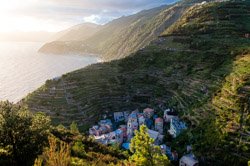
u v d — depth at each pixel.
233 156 81.38
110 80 179.75
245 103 99.44
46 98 167.50
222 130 91.81
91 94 168.75
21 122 35.75
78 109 157.50
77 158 44.44
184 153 96.38
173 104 140.12
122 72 186.50
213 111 107.31
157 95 156.25
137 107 156.62
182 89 145.88
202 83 137.38
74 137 74.19
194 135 101.06
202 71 147.88
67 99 165.12
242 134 87.62
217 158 84.19
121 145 118.88
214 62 149.88
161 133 121.12
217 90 119.62
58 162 19.86
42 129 37.84
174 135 113.19
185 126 113.38
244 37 177.62
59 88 174.25
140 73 178.88
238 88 108.25
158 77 168.88
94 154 56.66
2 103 36.59
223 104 107.06
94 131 133.75
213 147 88.19
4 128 34.56
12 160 33.53
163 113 138.62
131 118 138.00
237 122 92.69
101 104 162.88
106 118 152.88
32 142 35.81
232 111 99.62
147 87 165.50
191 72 154.12
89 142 74.31
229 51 156.00
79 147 54.59
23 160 34.41
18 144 34.91
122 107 159.75
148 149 40.22
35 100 166.75
